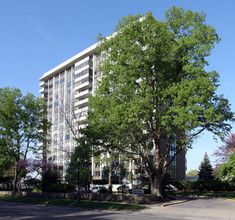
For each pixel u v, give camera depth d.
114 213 20.08
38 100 44.16
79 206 25.28
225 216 17.52
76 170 39.25
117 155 33.16
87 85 79.12
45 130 45.22
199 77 22.47
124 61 24.58
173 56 26.08
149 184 36.94
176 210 20.92
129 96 24.50
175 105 23.03
